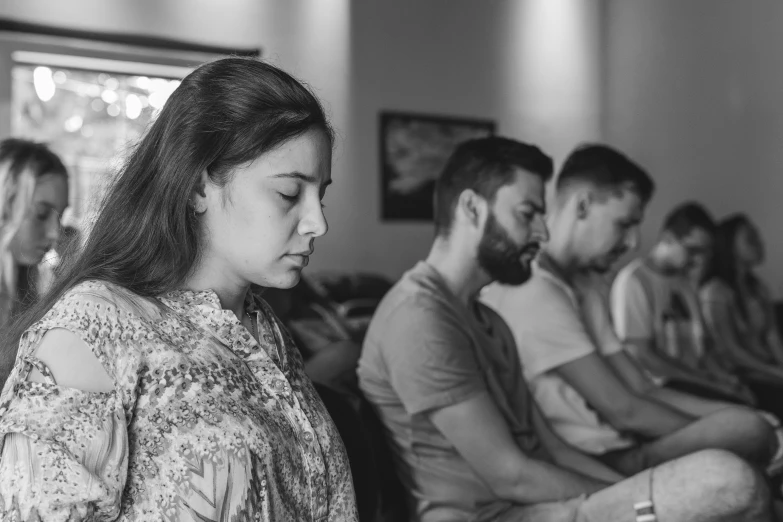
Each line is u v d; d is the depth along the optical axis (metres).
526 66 6.60
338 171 6.02
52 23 5.25
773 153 6.95
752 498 1.85
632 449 2.32
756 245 4.99
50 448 0.93
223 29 5.70
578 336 2.27
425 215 6.27
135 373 1.01
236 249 1.11
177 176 1.10
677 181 6.87
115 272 1.10
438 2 6.32
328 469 1.21
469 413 1.86
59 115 5.84
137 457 1.01
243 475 1.02
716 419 2.36
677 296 3.96
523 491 1.89
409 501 1.95
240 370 1.09
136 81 5.93
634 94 6.83
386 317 1.94
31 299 1.24
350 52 6.07
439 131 6.31
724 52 6.95
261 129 1.08
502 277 2.07
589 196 2.44
